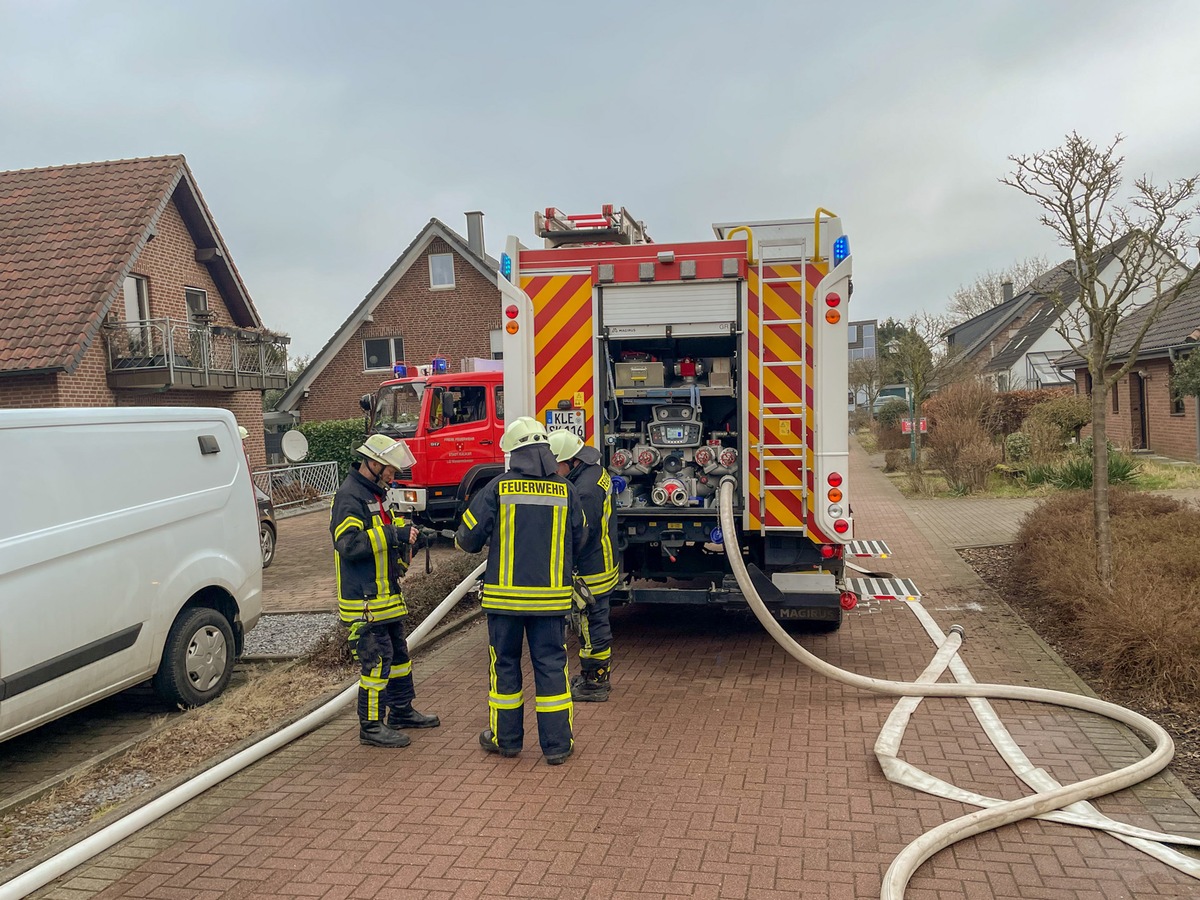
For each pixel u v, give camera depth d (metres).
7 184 18.11
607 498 5.69
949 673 6.02
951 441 17.31
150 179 17.53
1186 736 4.77
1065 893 3.31
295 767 4.84
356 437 23.98
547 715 4.69
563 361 6.64
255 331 19.89
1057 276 9.27
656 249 6.44
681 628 7.61
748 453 6.35
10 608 4.62
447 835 3.95
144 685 6.71
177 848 3.96
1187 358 17.23
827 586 6.36
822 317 6.16
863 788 4.26
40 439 4.93
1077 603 6.63
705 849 3.72
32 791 4.67
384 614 5.12
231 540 6.39
